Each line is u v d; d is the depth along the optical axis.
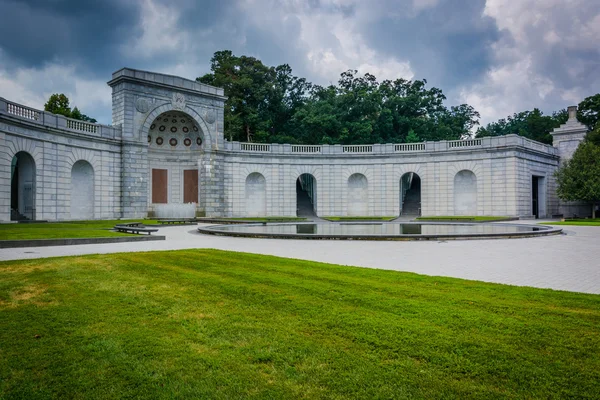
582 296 9.29
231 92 71.25
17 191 41.62
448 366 5.75
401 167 57.50
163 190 54.00
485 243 21.58
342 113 76.31
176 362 5.97
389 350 6.27
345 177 58.97
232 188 55.88
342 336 6.86
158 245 20.42
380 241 22.72
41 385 5.37
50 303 8.83
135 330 7.22
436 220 46.44
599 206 59.72
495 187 52.38
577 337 6.70
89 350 6.38
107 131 45.44
